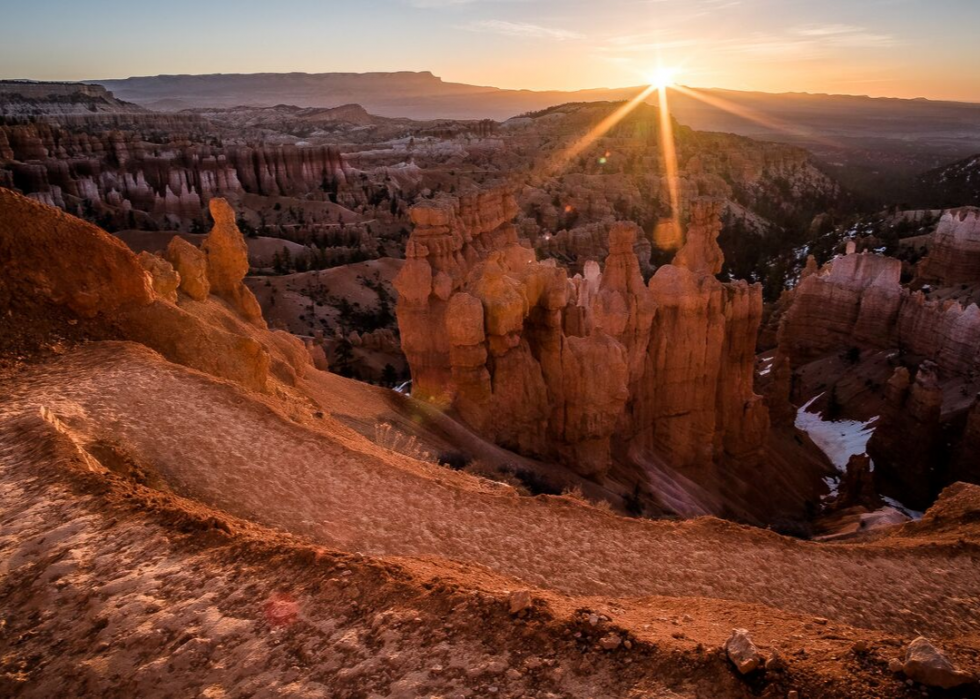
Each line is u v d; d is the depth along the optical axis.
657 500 33.41
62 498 10.85
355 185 197.75
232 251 29.86
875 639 8.80
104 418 14.18
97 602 8.86
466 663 7.63
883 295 69.19
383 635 8.08
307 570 9.21
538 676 7.43
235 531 10.44
